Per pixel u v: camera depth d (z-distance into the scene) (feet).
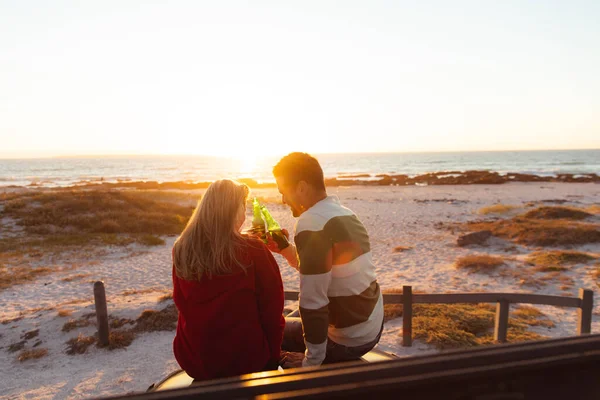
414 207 87.76
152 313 25.70
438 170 302.04
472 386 2.71
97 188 151.94
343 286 6.17
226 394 2.53
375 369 2.66
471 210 81.97
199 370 6.01
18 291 32.60
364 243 6.37
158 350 21.91
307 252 5.96
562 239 48.08
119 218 61.41
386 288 32.37
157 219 62.85
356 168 354.54
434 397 2.68
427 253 44.88
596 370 2.90
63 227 57.62
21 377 19.56
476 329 23.40
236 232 5.99
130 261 42.68
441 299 20.97
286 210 81.41
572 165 335.26
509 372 2.73
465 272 36.60
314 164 6.42
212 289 5.77
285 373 2.69
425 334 22.09
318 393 2.53
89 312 26.30
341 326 6.31
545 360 2.78
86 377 19.35
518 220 62.75
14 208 63.67
